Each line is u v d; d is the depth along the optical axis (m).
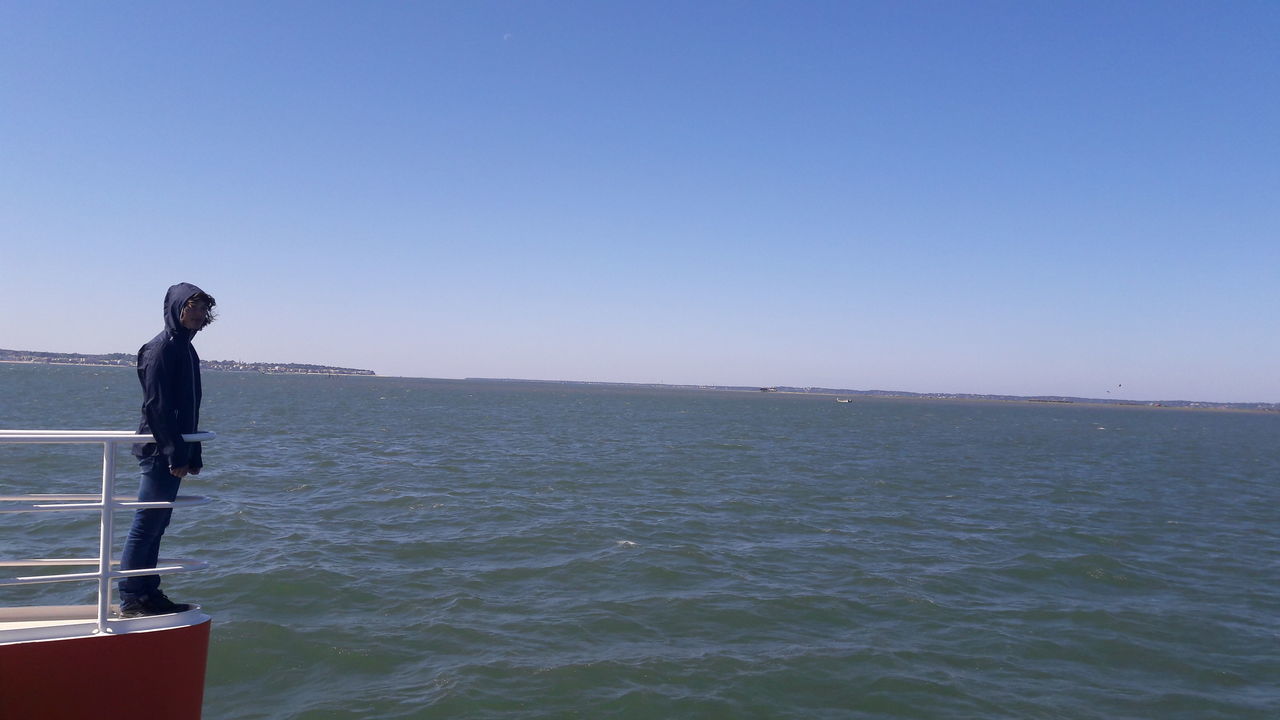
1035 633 11.70
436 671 9.40
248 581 12.37
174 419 4.64
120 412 53.47
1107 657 10.85
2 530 14.81
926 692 9.44
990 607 12.89
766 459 36.44
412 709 8.41
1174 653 11.05
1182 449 58.09
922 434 66.69
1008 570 15.35
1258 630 12.15
